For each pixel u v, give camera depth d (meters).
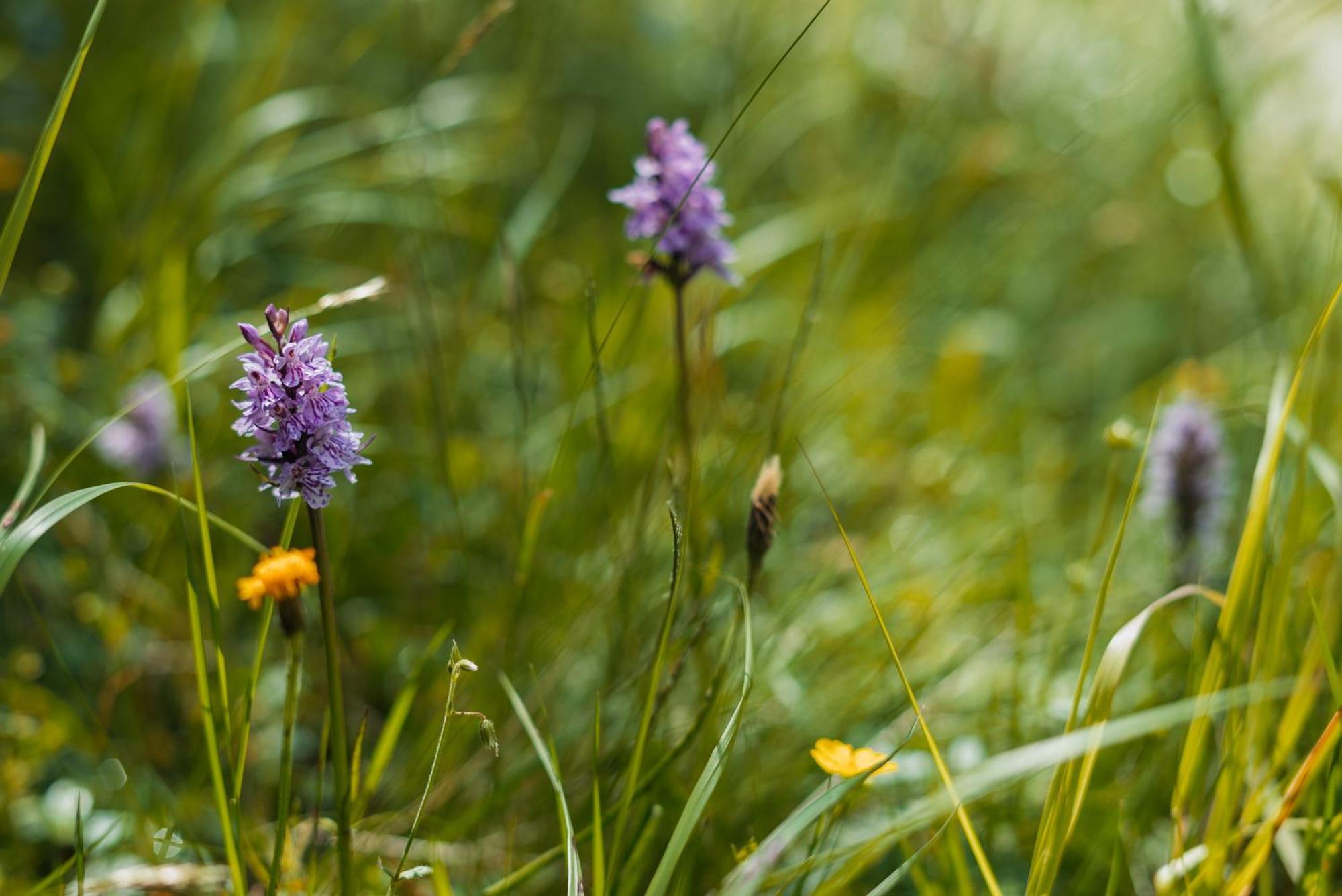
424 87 1.53
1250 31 1.60
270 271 1.82
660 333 1.64
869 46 2.31
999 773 1.10
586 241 2.02
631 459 1.39
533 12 2.21
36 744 1.26
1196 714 1.12
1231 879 1.16
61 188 1.89
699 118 2.41
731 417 1.39
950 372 1.82
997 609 1.39
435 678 1.33
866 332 1.74
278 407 1.09
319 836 1.24
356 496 1.48
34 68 1.94
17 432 1.45
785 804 1.25
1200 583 1.33
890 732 1.29
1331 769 1.16
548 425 1.46
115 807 1.25
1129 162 2.19
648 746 1.23
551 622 1.28
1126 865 1.21
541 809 1.25
